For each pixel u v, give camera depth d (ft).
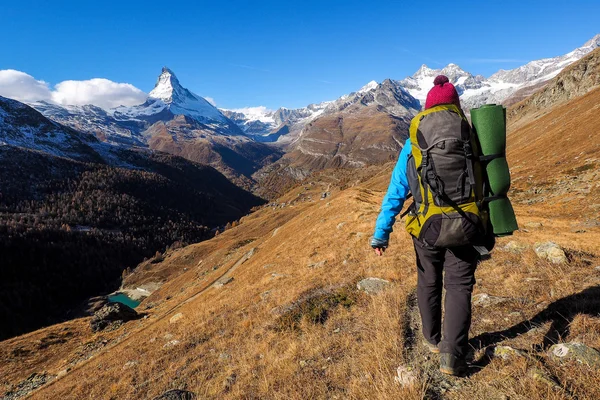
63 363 97.96
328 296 26.61
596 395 8.05
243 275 90.63
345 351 16.17
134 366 33.40
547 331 11.98
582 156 123.03
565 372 9.18
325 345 17.62
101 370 42.96
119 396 26.11
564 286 15.42
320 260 49.52
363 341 16.21
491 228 9.16
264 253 154.81
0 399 80.07
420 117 9.74
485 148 9.09
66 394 36.09
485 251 9.11
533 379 9.12
